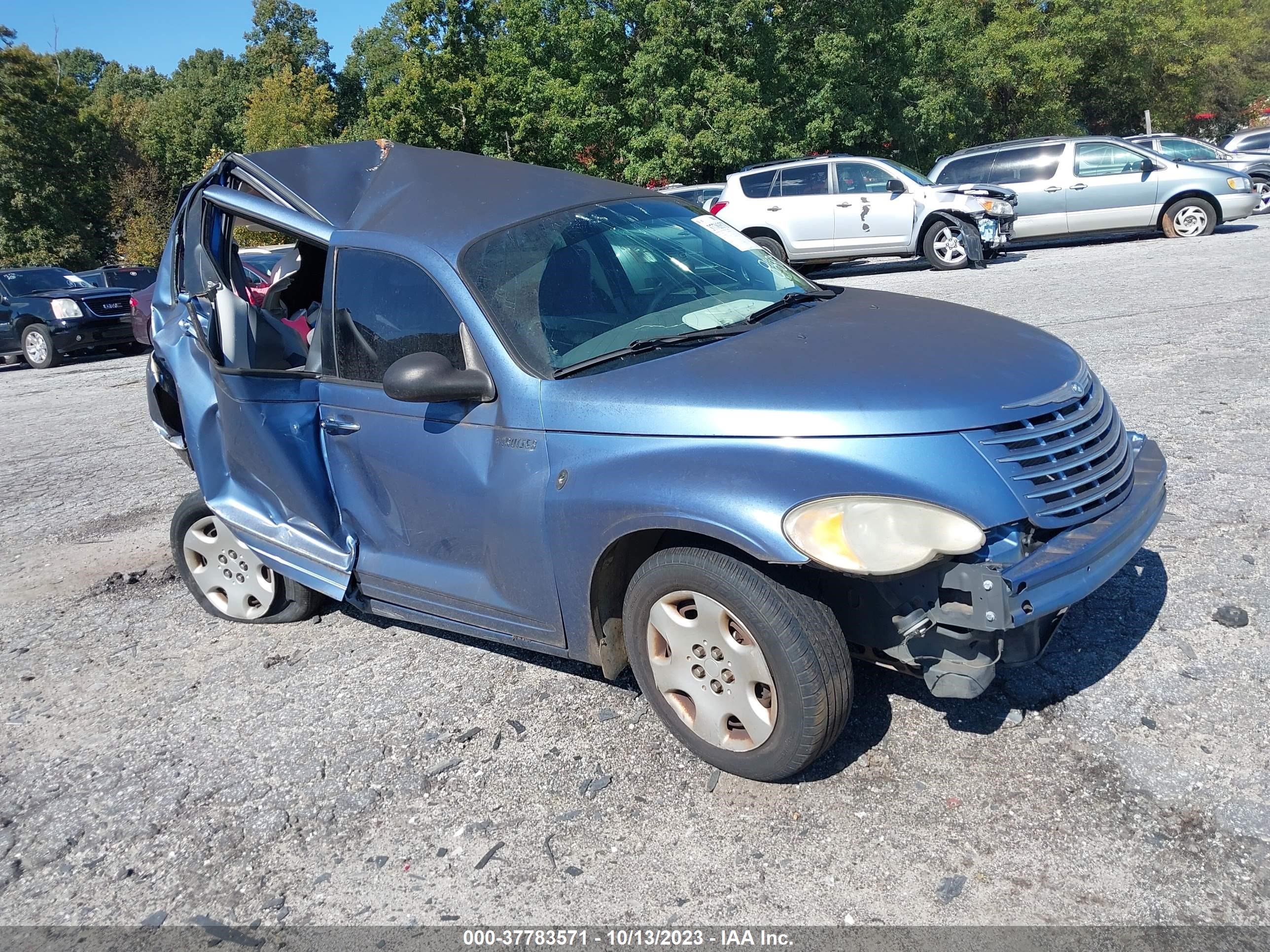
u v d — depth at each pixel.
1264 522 4.52
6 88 45.41
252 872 3.02
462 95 31.70
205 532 4.88
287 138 50.75
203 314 4.50
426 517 3.73
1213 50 36.69
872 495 2.75
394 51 60.66
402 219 3.89
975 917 2.49
